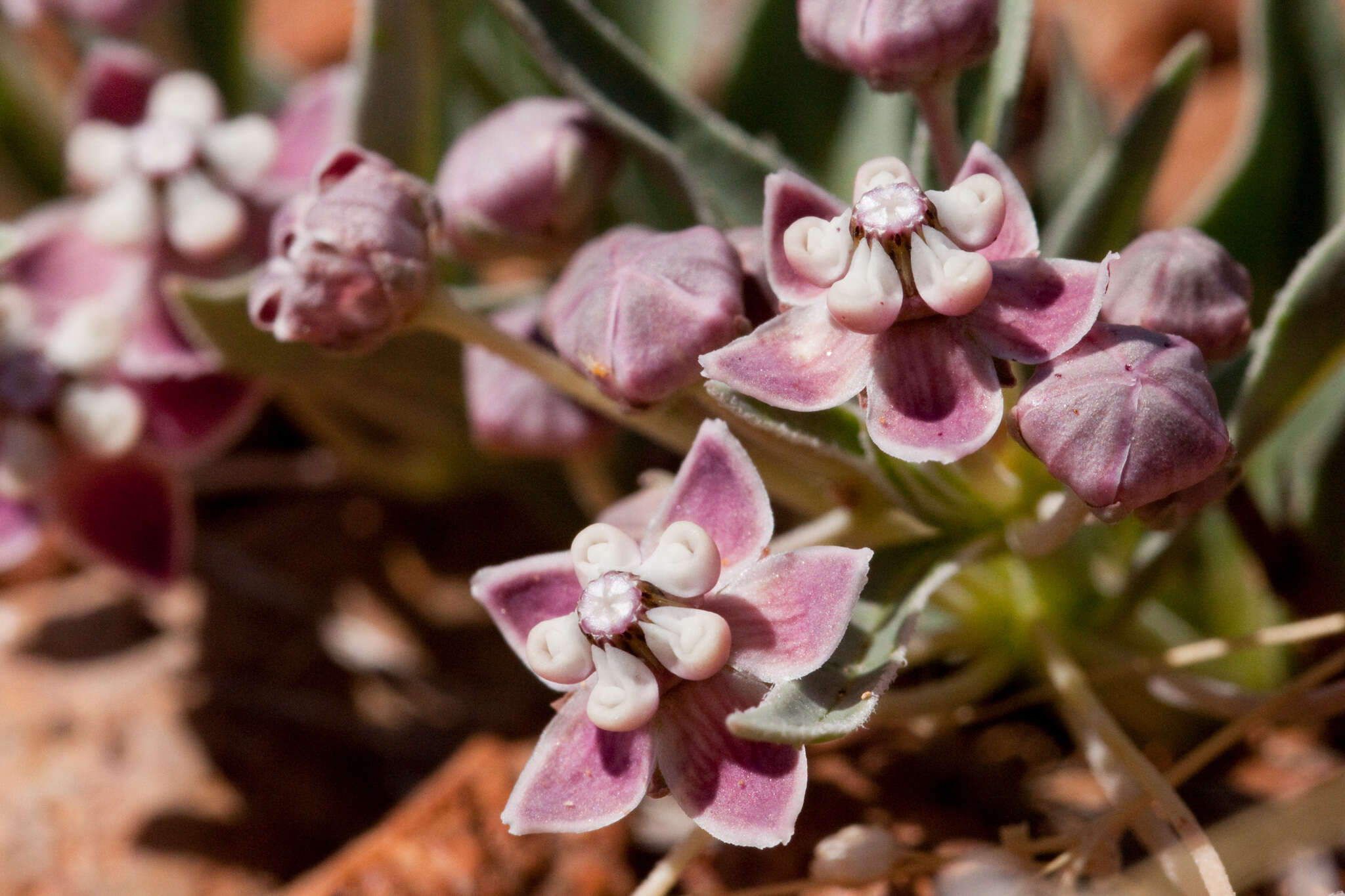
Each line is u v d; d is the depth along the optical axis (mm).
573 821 119
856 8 125
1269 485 143
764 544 120
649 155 135
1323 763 140
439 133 143
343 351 128
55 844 141
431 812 135
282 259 128
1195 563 142
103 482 146
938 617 138
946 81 127
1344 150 141
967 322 120
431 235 128
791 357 120
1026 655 135
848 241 120
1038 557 129
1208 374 131
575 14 135
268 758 146
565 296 126
